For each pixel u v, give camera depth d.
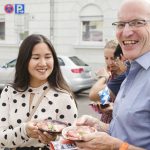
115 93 3.29
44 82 3.03
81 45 16.03
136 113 2.10
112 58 3.41
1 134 2.83
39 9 16.81
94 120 2.60
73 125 2.52
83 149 2.16
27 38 3.02
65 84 3.07
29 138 2.71
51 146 2.38
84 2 15.87
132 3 2.22
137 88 2.17
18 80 3.04
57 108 2.94
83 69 12.28
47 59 2.98
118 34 2.30
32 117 2.91
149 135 2.08
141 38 2.21
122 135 2.17
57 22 16.55
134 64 2.26
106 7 15.38
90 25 15.97
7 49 17.89
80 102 11.31
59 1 16.41
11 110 2.98
